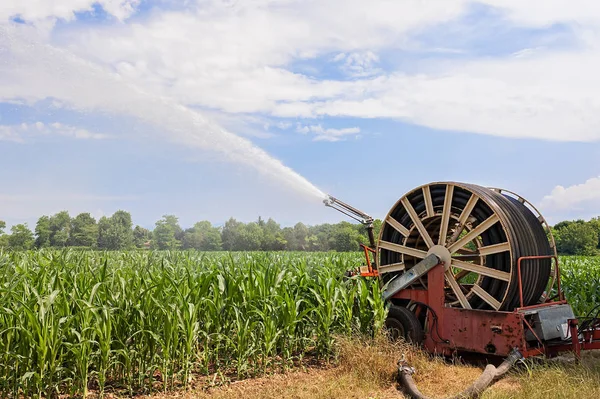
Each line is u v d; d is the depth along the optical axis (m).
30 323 6.42
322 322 8.98
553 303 8.82
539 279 8.84
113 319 7.10
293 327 8.62
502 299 8.38
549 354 8.23
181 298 7.55
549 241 9.55
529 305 8.84
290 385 7.45
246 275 9.52
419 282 9.73
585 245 96.94
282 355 8.68
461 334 8.62
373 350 8.24
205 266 13.28
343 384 7.39
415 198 9.69
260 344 8.23
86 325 6.70
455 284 8.95
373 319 9.38
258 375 8.02
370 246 10.81
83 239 130.62
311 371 8.30
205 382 7.62
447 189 9.12
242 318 8.26
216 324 8.16
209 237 132.50
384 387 7.55
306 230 92.75
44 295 7.24
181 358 7.48
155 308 7.39
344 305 9.22
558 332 8.26
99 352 6.80
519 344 7.88
